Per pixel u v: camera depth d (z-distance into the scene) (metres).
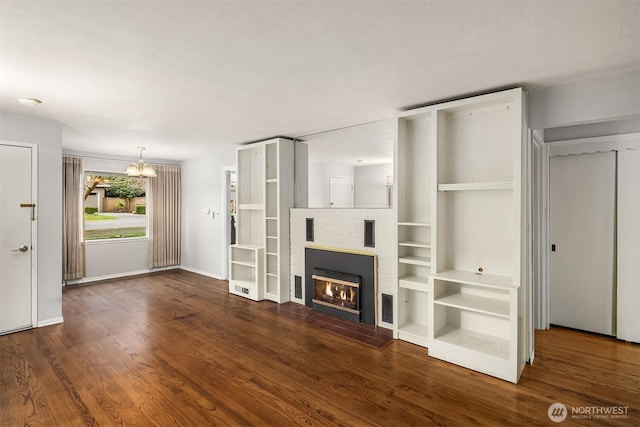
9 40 1.90
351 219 4.00
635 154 3.26
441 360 2.93
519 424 2.07
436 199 3.04
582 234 3.60
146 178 6.65
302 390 2.46
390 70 2.35
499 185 2.71
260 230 5.30
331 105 3.16
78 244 5.73
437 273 3.06
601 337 3.46
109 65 2.25
